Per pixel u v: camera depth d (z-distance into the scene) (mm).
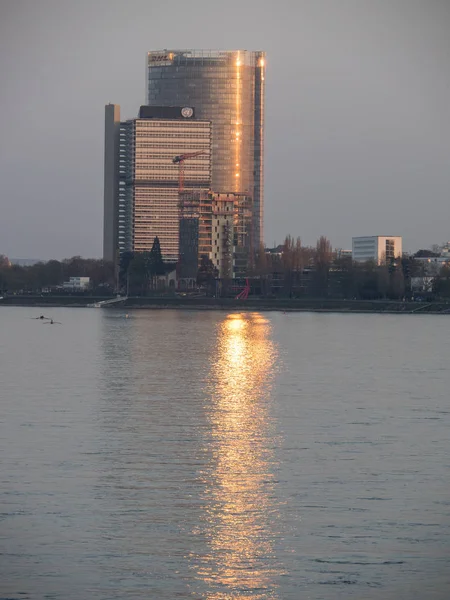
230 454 145500
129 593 93188
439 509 116938
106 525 110625
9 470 134250
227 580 96188
